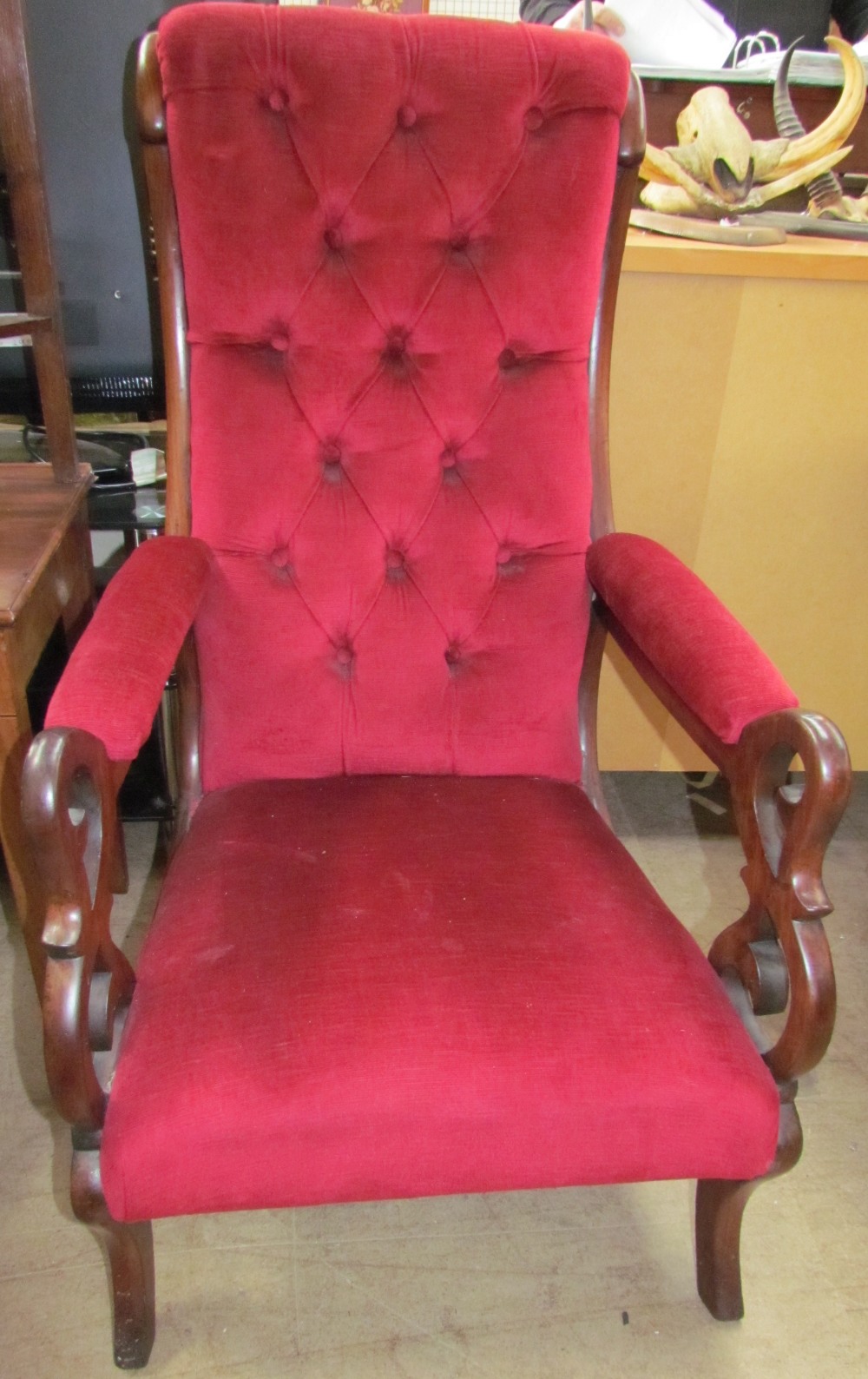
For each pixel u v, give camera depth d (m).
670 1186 1.10
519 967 0.75
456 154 0.94
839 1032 1.29
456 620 1.05
